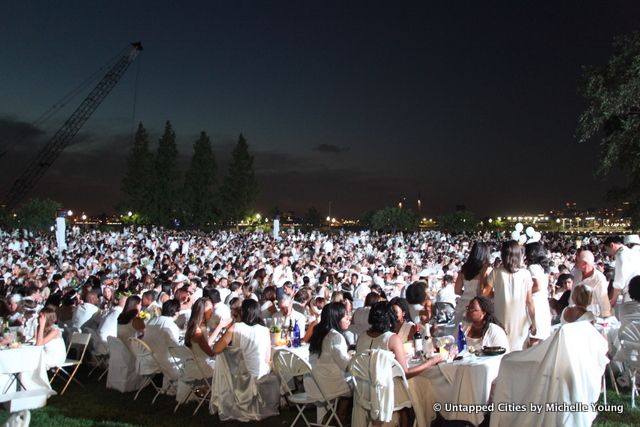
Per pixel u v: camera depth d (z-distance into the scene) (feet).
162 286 39.88
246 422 23.06
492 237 164.86
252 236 158.40
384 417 18.37
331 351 20.95
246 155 270.87
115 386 28.02
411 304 27.68
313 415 23.82
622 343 22.24
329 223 392.68
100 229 206.18
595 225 333.62
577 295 21.83
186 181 266.36
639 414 21.33
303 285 41.68
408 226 250.16
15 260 69.92
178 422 23.12
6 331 27.96
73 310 34.91
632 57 65.57
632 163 68.54
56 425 22.86
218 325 27.45
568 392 16.80
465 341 21.75
